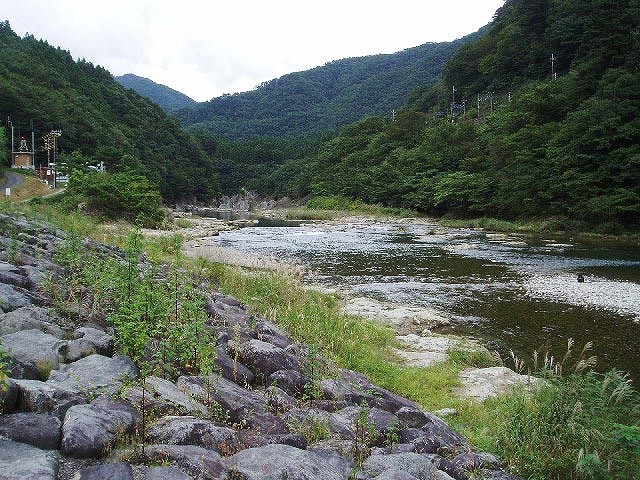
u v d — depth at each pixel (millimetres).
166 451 3840
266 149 159625
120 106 127562
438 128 80438
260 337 8312
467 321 14984
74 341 5430
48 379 4578
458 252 30375
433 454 5527
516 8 99125
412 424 6246
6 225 12961
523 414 6641
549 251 30797
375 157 91812
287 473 3908
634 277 22000
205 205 127375
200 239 34219
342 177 91188
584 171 43531
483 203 55062
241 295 13688
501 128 63906
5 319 5559
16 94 82938
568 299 17703
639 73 43188
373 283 20688
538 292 18906
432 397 8844
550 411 6516
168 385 5113
